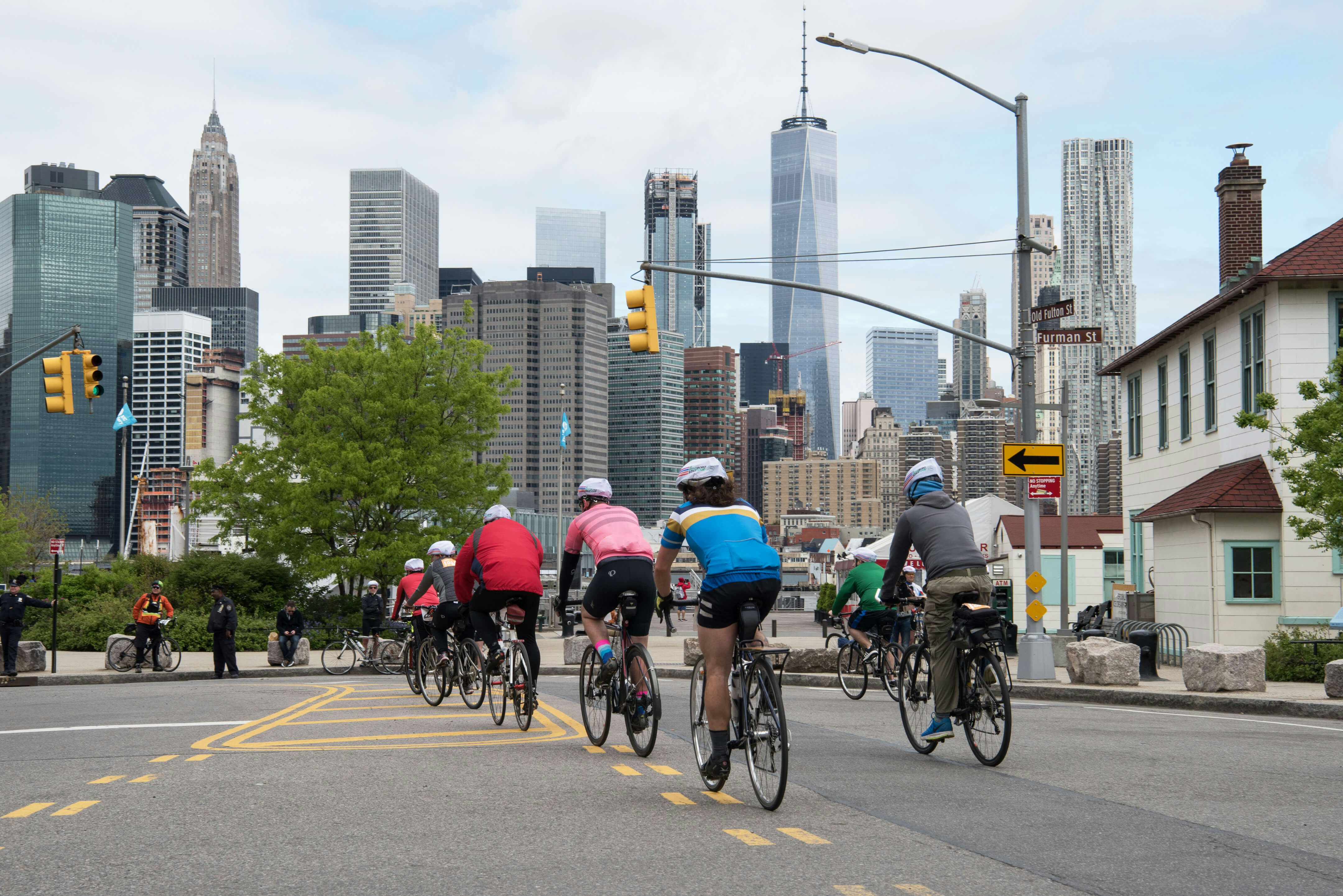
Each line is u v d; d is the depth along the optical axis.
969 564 9.20
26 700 17.48
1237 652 15.82
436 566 14.27
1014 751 9.77
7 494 91.50
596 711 9.95
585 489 9.86
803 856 5.78
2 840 6.25
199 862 5.71
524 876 5.40
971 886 5.21
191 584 39.09
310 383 39.66
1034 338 18.27
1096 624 29.19
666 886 5.21
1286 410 23.00
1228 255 29.58
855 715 13.16
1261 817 6.80
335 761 9.23
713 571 7.28
